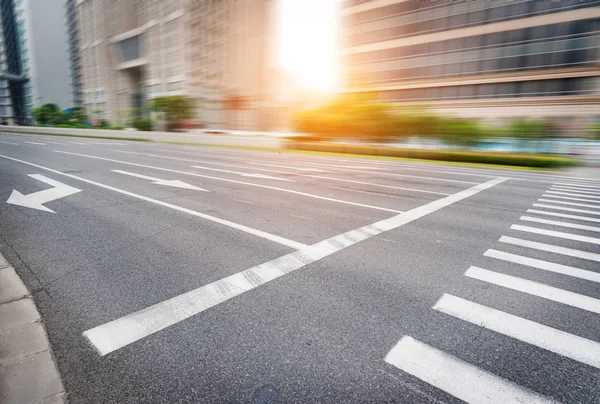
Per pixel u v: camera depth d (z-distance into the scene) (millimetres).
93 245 4273
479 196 8250
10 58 113938
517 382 2092
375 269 3727
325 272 3623
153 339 2455
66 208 6070
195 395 1958
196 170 11648
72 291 3113
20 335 2438
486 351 2383
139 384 2033
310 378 2107
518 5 28516
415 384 2064
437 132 22531
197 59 58531
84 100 99500
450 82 32250
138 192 7574
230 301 2992
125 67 78500
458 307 2967
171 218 5535
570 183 11305
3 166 11406
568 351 2400
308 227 5227
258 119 56438
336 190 8484
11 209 5945
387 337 2527
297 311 2859
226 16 59906
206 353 2316
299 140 26500
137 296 3041
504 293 3242
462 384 2068
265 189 8359
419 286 3354
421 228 5332
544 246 4609
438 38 32688
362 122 25484
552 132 20609
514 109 29172
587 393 2014
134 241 4438
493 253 4309
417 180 10781
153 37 65750
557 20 26891
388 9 35438
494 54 29969
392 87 35750
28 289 3143
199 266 3699
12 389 1939
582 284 3457
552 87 27641
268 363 2232
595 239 4945
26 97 115875
